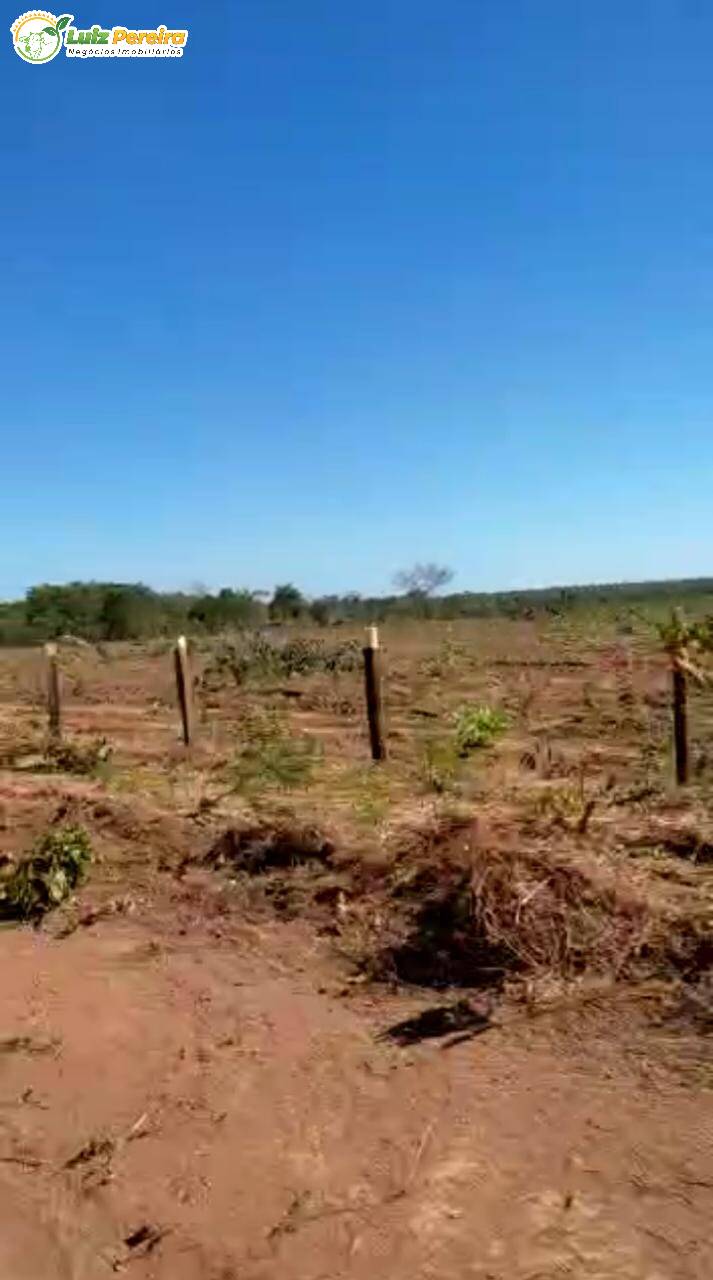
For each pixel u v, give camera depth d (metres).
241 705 13.51
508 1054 4.21
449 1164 3.53
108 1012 4.80
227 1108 3.95
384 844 6.11
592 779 7.90
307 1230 3.25
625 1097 3.84
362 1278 3.03
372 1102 3.94
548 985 4.67
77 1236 3.29
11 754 10.63
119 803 7.78
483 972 4.86
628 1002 4.48
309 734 10.76
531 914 4.96
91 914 6.01
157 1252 3.20
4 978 5.21
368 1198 3.38
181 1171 3.59
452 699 13.05
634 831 6.22
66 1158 3.70
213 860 6.59
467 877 5.31
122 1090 4.12
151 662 21.66
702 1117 3.68
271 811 7.13
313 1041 4.43
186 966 5.27
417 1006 4.68
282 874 6.21
